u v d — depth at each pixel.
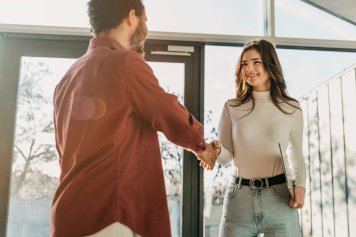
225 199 1.76
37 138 2.48
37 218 2.43
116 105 0.98
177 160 2.52
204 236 2.46
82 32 2.50
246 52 1.86
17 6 2.52
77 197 0.93
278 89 1.79
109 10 1.10
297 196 1.64
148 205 0.98
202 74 2.58
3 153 2.43
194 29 2.62
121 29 1.11
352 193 2.65
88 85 1.02
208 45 2.64
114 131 0.97
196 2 2.65
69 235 0.91
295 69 2.72
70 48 2.54
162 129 1.00
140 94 0.98
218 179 2.52
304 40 2.66
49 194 2.45
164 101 0.98
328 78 2.75
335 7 2.72
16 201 2.43
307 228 3.29
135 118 1.02
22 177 2.44
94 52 1.07
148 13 2.60
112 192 0.93
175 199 2.49
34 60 2.54
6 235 2.38
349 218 2.68
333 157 2.93
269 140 1.70
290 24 2.70
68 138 1.00
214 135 2.54
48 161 2.46
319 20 2.73
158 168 1.03
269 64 1.80
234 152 1.78
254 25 2.69
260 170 1.69
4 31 2.49
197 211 2.46
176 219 2.47
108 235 0.91
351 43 2.68
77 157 0.97
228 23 2.65
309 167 3.32
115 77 0.99
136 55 1.04
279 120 1.72
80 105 1.00
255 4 2.71
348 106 2.70
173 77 2.58
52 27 2.48
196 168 2.50
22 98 2.50
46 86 2.52
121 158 0.96
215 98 2.59
